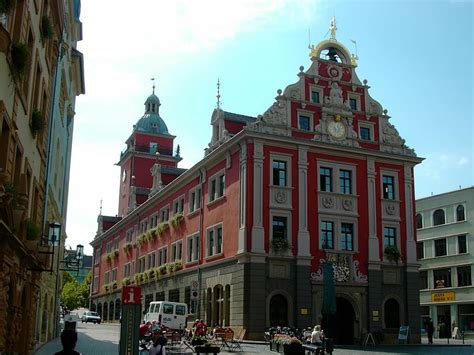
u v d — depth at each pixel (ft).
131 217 225.15
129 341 48.49
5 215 42.45
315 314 128.36
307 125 139.33
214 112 154.51
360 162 142.41
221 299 135.33
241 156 132.46
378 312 134.82
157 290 182.91
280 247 127.44
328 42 148.05
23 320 68.03
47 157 79.15
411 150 149.18
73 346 27.14
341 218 136.46
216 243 141.90
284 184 132.87
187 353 84.17
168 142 269.23
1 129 43.57
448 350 113.39
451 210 204.95
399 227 143.23
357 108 147.13
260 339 121.39
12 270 51.01
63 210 127.85
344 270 133.28
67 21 101.50
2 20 42.73
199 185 156.35
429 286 207.82
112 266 251.19
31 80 58.23
